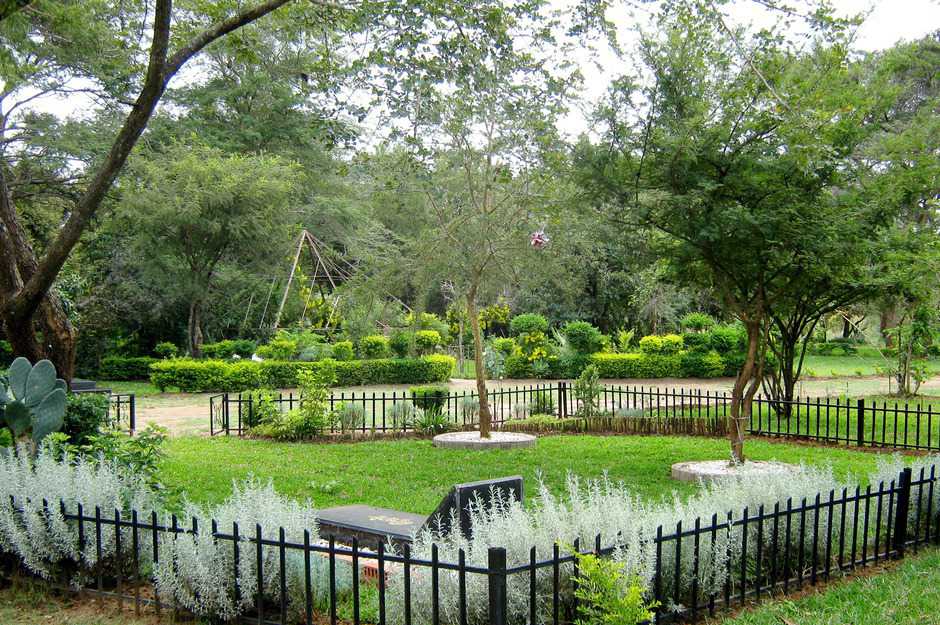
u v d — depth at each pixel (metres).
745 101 8.62
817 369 29.17
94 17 13.52
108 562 5.14
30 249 8.45
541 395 18.00
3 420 6.02
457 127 11.44
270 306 30.55
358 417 14.14
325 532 6.48
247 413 14.78
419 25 8.00
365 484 9.34
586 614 4.00
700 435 13.49
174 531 4.54
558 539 4.14
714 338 27.62
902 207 9.95
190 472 10.06
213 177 26.69
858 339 36.41
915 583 5.04
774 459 10.56
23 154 24.50
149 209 25.73
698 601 4.66
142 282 28.91
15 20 7.39
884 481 5.82
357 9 7.98
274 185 27.41
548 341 28.58
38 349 7.84
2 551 5.34
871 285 12.83
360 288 13.16
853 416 15.97
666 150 8.70
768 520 5.15
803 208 8.64
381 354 26.98
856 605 4.66
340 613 4.66
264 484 9.27
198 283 27.55
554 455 11.44
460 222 12.03
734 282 9.73
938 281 13.08
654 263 10.98
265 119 32.91
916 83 22.12
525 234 12.03
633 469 10.22
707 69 9.05
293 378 24.88
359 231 29.91
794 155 8.20
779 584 4.99
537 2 8.33
